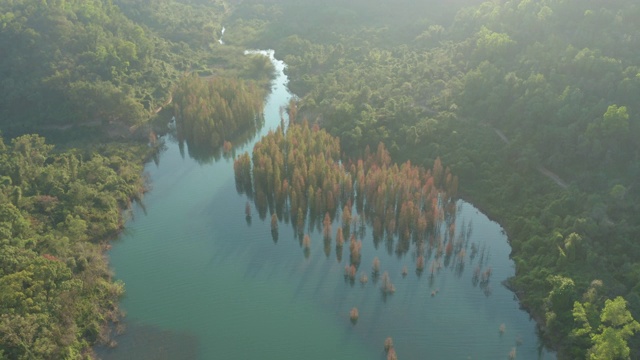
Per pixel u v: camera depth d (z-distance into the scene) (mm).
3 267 123438
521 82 183625
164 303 136000
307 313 133750
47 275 122562
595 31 188500
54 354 111812
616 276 128000
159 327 128625
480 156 176750
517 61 195000
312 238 161125
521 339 125688
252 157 188250
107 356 120000
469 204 170625
